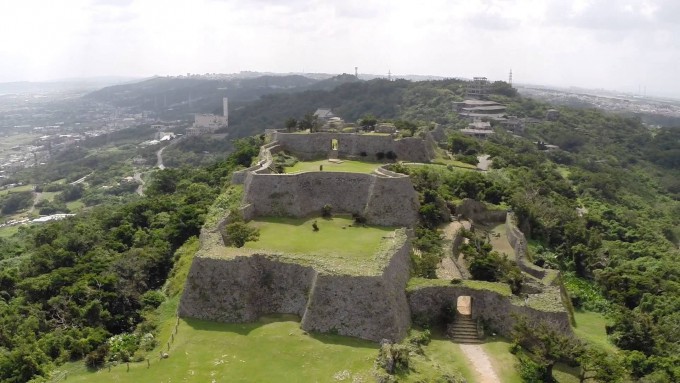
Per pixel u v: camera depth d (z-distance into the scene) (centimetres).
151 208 11056
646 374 5556
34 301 7438
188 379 4603
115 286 6819
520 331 5475
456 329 5794
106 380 4631
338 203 8050
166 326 5703
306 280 5784
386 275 5609
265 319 5669
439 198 8469
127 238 9812
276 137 10719
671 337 6650
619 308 7700
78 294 6788
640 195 18175
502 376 5000
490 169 12631
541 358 5100
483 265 6769
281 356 4941
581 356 5141
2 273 8669
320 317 5416
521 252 7981
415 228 7594
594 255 9625
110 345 5391
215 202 8800
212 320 5641
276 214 7769
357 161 10106
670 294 8262
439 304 5950
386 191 7812
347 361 4828
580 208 14188
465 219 8819
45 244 10275
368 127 12825
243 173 9025
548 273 7412
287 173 8388
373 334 5291
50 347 5638
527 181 12762
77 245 9650
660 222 14938
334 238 6919
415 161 10956
